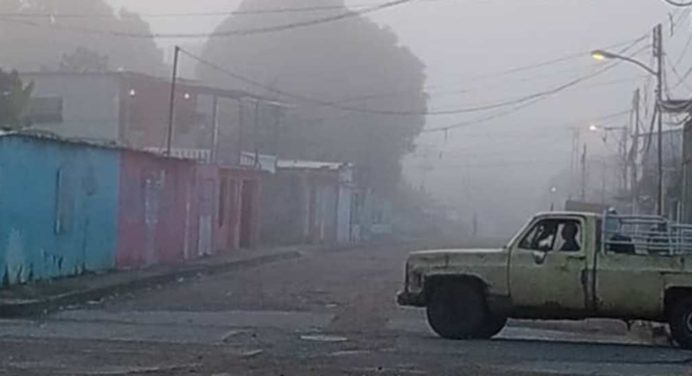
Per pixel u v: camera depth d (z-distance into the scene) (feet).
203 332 60.59
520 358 52.70
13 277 84.43
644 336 65.98
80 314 70.54
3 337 56.44
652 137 168.14
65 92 176.04
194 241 132.67
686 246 58.75
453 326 61.46
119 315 70.08
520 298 60.59
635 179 160.97
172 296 85.25
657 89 135.33
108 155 103.86
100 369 45.19
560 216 60.59
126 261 109.09
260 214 176.14
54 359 48.11
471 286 61.62
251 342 56.18
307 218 201.26
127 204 109.19
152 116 181.47
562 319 61.77
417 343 58.34
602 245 59.41
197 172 133.08
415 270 62.54
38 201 88.94
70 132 175.73
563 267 59.67
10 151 83.76
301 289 93.56
